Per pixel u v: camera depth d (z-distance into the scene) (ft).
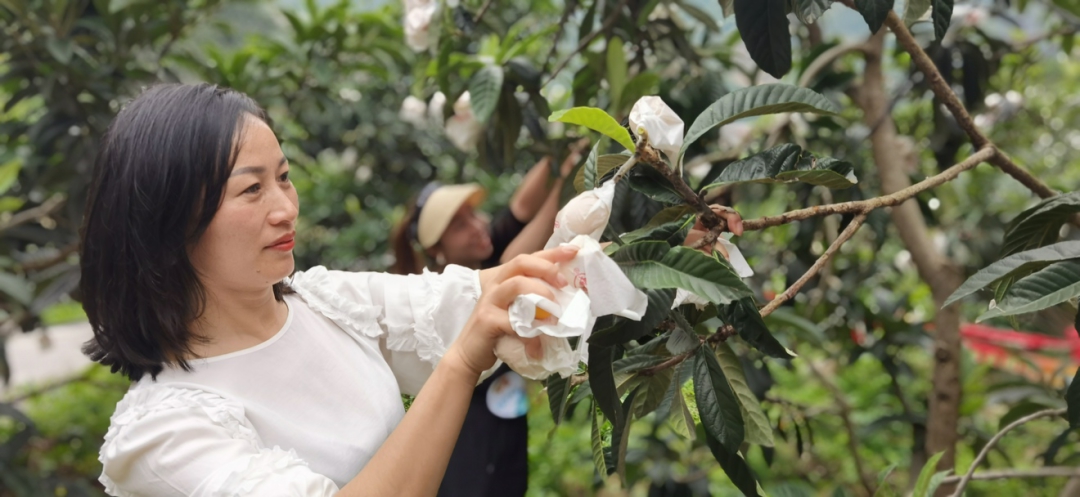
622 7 5.89
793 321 6.12
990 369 8.95
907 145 7.41
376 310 3.43
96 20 7.73
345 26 9.37
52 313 25.62
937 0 3.10
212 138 2.75
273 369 3.06
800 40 7.70
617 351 3.29
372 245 11.94
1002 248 3.70
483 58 5.98
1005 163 3.76
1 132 8.33
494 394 5.93
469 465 5.82
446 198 6.99
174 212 2.74
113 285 2.88
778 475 9.57
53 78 7.50
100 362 3.13
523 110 6.68
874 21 3.00
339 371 3.21
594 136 5.59
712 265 2.56
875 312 8.13
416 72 6.73
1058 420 6.76
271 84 9.21
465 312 3.43
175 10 8.14
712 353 2.96
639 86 5.41
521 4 10.80
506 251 6.44
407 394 3.67
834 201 5.86
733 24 6.25
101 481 2.91
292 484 2.54
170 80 8.13
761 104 2.87
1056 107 10.98
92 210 2.91
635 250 2.71
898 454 11.87
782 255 8.21
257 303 3.06
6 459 8.19
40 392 9.06
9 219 8.73
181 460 2.66
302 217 12.51
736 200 6.71
